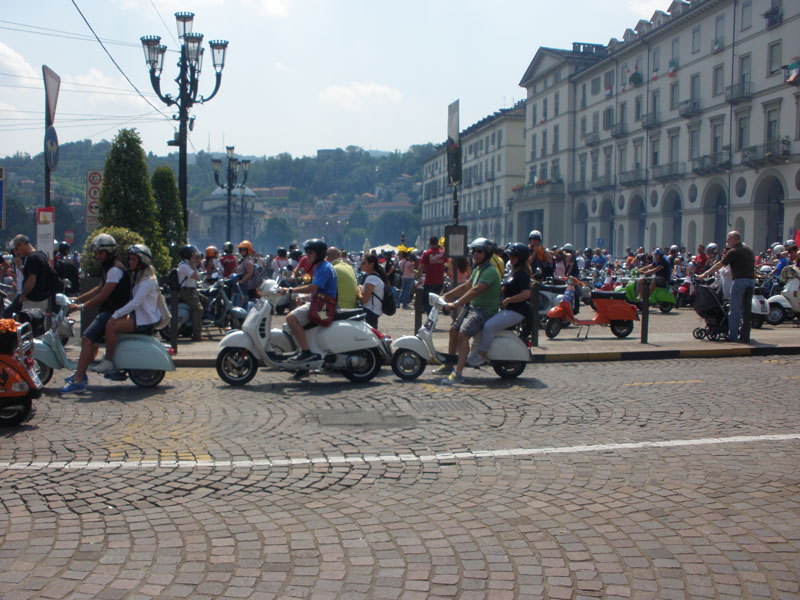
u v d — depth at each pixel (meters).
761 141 42.88
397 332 15.38
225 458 5.86
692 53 49.56
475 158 95.94
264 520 4.53
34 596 3.51
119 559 3.95
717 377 9.65
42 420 7.12
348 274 10.14
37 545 4.12
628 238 58.81
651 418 7.20
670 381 9.35
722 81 46.41
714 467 5.57
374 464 5.70
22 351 6.84
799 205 39.75
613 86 61.03
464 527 4.41
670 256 26.86
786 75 39.97
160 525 4.45
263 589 3.61
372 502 4.86
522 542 4.18
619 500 4.86
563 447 6.15
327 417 7.32
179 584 3.66
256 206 181.75
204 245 141.25
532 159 77.38
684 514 4.60
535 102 76.44
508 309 9.38
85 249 13.80
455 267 13.59
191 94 18.08
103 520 4.52
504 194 84.94
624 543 4.16
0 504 4.78
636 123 57.22
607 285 23.20
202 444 6.28
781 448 6.08
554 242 70.12
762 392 8.52
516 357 9.27
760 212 43.44
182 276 13.23
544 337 14.09
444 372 9.95
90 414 7.41
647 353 11.61
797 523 4.45
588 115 65.88
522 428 6.83
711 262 22.50
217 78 19.20
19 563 3.88
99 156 152.50
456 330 9.42
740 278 12.50
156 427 6.88
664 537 4.25
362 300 10.72
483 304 9.27
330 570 3.83
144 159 16.23
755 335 13.70
